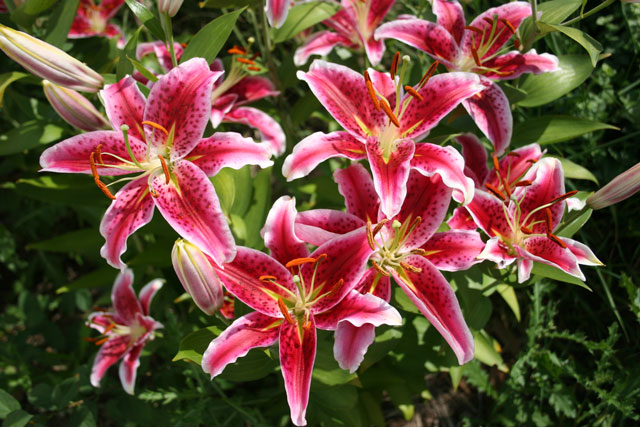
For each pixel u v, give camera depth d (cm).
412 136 53
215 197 49
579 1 61
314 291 51
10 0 63
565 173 66
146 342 68
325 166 79
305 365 49
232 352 49
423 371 68
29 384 76
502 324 85
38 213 87
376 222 53
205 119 51
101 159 50
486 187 58
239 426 70
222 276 50
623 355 78
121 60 55
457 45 60
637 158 79
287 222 50
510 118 57
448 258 53
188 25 102
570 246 53
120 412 71
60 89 50
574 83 65
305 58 65
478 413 81
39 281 94
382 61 89
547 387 75
